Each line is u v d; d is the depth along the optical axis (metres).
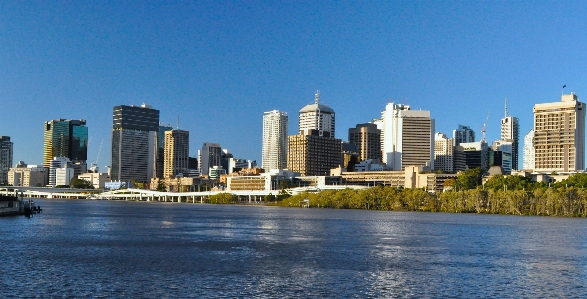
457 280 123.44
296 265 140.38
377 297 107.19
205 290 110.56
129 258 149.25
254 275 126.19
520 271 135.75
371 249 174.00
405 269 136.25
